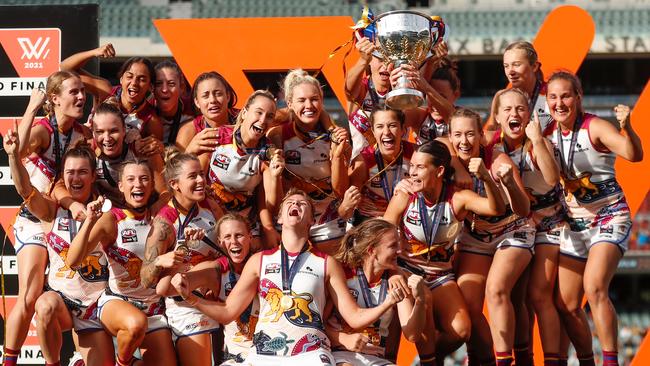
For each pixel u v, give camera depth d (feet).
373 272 76.64
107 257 78.28
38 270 82.23
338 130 80.69
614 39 248.11
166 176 79.05
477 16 257.34
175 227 79.05
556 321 82.84
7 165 98.37
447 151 79.61
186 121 88.94
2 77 99.35
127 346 76.23
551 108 80.79
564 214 83.56
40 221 83.15
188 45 103.60
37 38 99.45
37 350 95.71
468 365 86.33
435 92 84.33
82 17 99.40
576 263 82.69
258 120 80.28
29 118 78.64
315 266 75.56
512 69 83.51
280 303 74.74
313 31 102.94
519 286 84.79
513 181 75.00
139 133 86.74
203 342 79.92
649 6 254.06
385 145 81.51
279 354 73.77
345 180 81.46
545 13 256.52
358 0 261.24
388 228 76.23
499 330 79.41
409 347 96.68
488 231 81.82
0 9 99.35
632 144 77.66
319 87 82.53
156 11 254.06
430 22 85.92
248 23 103.45
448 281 81.56
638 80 257.96
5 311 89.30
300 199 76.28
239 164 82.02
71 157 78.95
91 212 73.51
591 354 84.07
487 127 85.76
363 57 85.15
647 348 93.56
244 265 79.36
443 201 79.82
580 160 81.35
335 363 74.33
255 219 83.82
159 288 74.69
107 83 91.45
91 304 79.41
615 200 81.87
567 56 101.60
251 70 103.30
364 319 73.51
